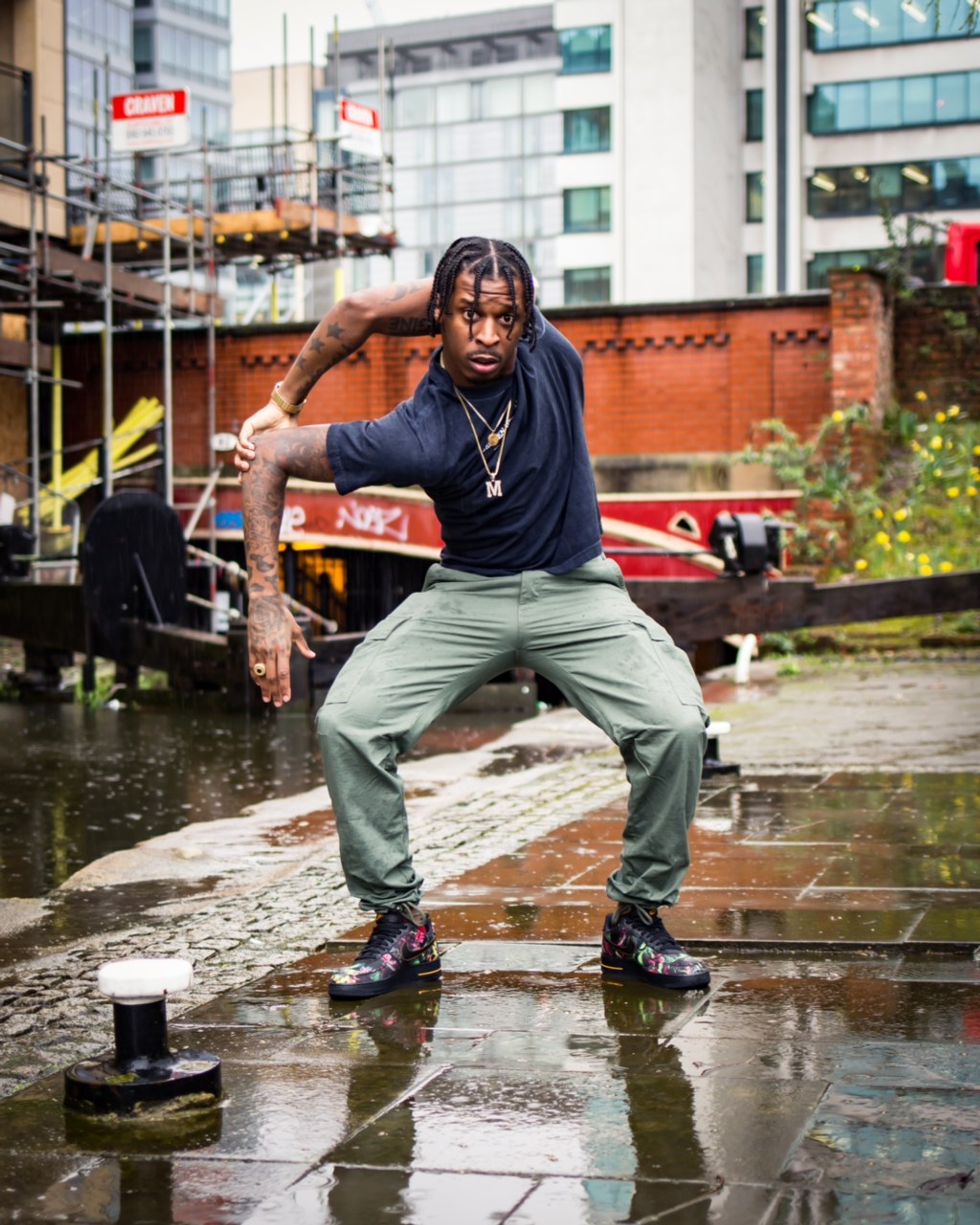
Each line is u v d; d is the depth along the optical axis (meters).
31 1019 3.61
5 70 18.97
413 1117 2.76
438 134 91.06
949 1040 3.12
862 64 55.75
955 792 6.57
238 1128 2.73
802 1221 2.22
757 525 12.20
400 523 18.14
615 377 18.05
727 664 14.49
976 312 17.53
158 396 20.31
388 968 3.67
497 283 3.39
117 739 10.12
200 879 5.48
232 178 20.70
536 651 3.69
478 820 6.34
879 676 12.12
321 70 94.31
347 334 3.65
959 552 15.36
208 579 16.78
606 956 3.79
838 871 4.94
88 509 19.89
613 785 7.27
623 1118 2.70
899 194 55.72
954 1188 2.33
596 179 60.16
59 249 19.62
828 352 17.25
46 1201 2.41
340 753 3.66
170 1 77.88
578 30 60.16
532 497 3.61
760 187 59.59
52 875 5.66
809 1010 3.39
